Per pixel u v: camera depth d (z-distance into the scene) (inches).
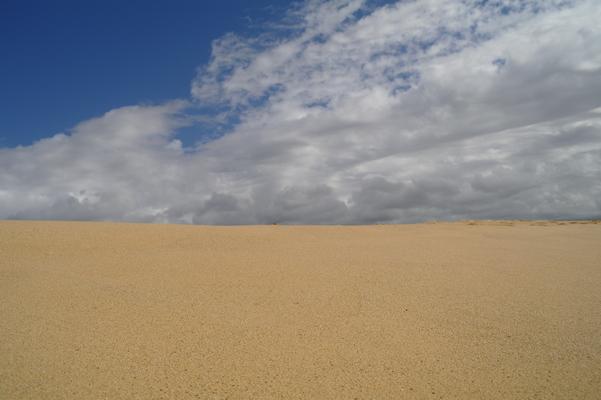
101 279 468.8
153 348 291.1
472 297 417.1
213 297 408.8
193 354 282.5
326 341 306.2
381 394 236.2
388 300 405.1
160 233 763.4
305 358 278.5
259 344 299.7
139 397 230.2
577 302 401.7
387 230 1001.5
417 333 323.0
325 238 827.4
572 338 313.6
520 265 575.2
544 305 392.5
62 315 351.9
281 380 249.9
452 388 243.3
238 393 235.6
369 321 347.3
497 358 281.0
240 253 635.5
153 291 425.7
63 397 229.0
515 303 398.6
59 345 293.4
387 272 520.4
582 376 256.4
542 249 726.5
